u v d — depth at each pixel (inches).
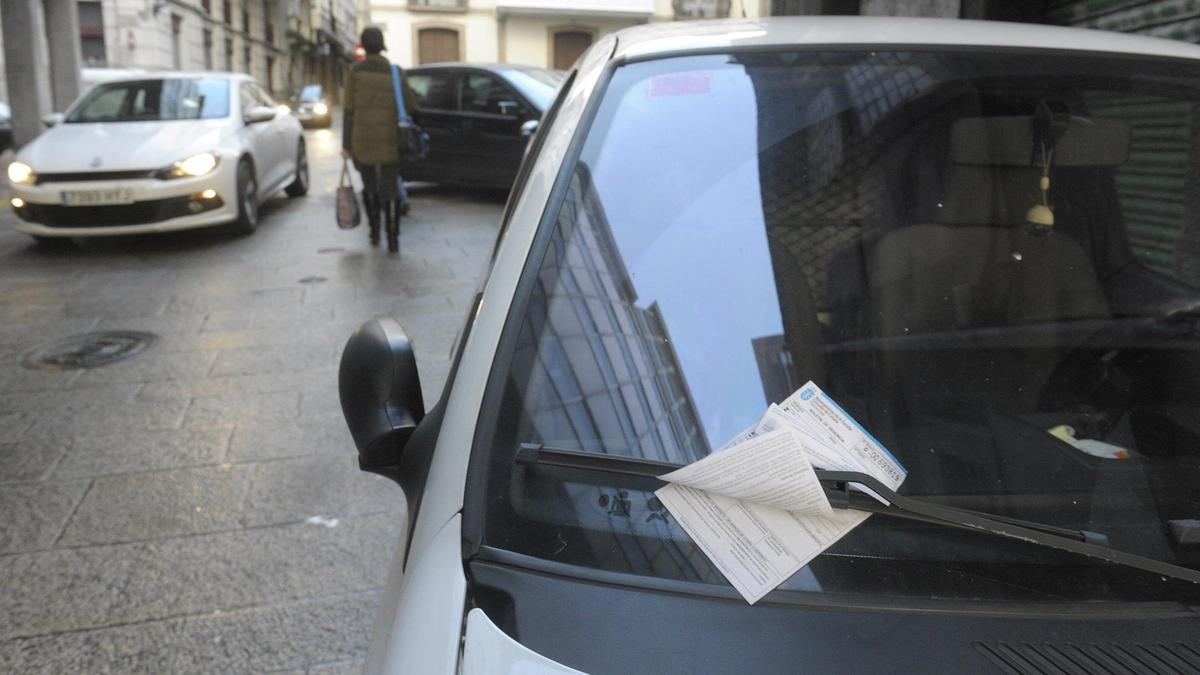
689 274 59.5
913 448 55.1
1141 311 66.9
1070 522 51.6
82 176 312.2
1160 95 71.1
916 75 71.7
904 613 42.7
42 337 222.8
